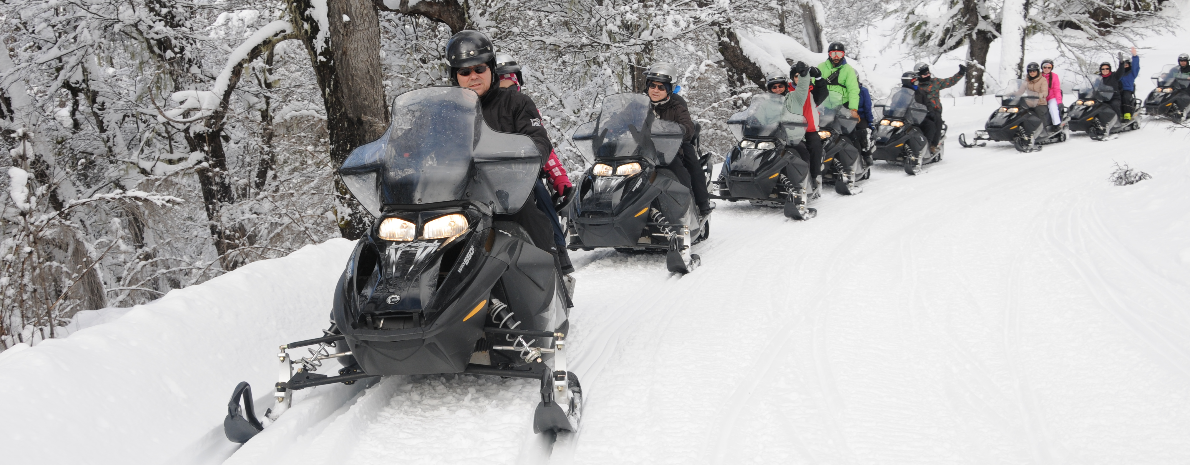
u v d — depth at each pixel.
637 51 12.65
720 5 12.66
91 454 2.79
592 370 4.09
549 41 12.44
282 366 3.38
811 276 5.93
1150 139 14.56
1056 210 7.77
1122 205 7.47
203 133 10.73
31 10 10.62
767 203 8.85
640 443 3.15
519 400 3.55
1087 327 4.40
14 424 2.66
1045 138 14.51
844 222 8.09
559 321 4.22
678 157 6.63
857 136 10.83
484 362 3.73
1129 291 5.01
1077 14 28.39
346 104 7.43
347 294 3.33
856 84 10.48
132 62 12.26
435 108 3.59
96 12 10.82
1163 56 30.19
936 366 3.98
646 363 4.14
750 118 8.74
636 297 5.62
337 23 7.25
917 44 30.53
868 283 5.65
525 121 4.05
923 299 5.19
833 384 3.76
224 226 10.61
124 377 3.18
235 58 8.34
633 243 6.34
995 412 3.39
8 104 9.88
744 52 15.16
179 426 3.18
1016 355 4.08
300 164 12.18
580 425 3.35
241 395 3.16
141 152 11.43
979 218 7.77
